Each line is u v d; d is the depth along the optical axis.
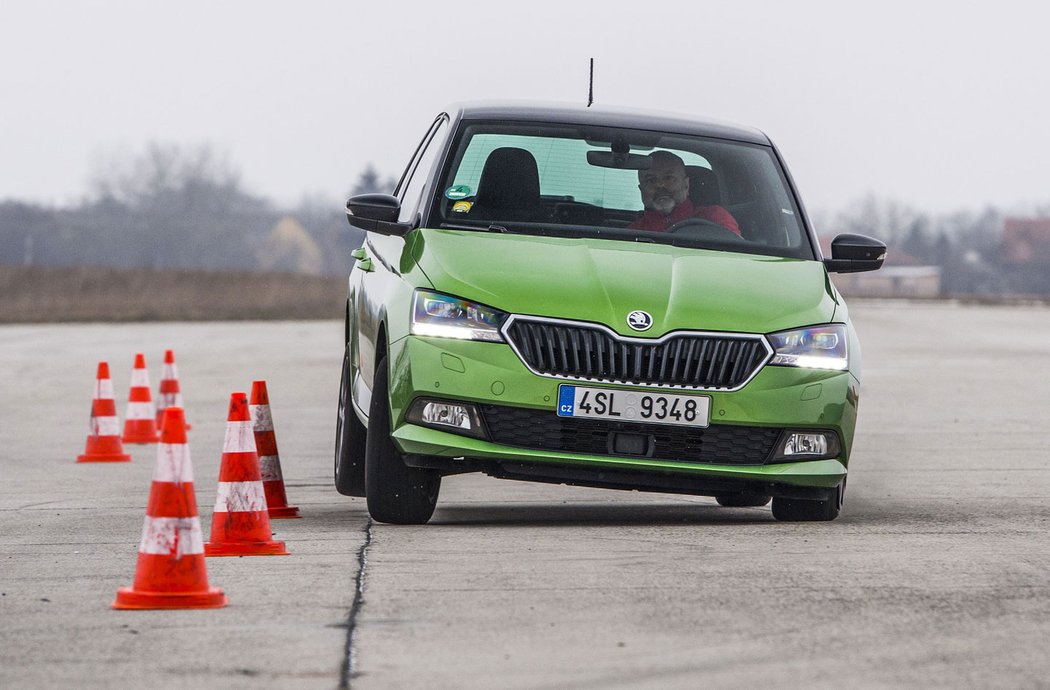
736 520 27.19
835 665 15.42
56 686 14.70
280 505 28.05
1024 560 21.69
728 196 28.27
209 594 18.53
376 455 25.11
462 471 24.66
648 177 28.11
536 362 24.20
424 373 24.20
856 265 28.12
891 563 21.28
